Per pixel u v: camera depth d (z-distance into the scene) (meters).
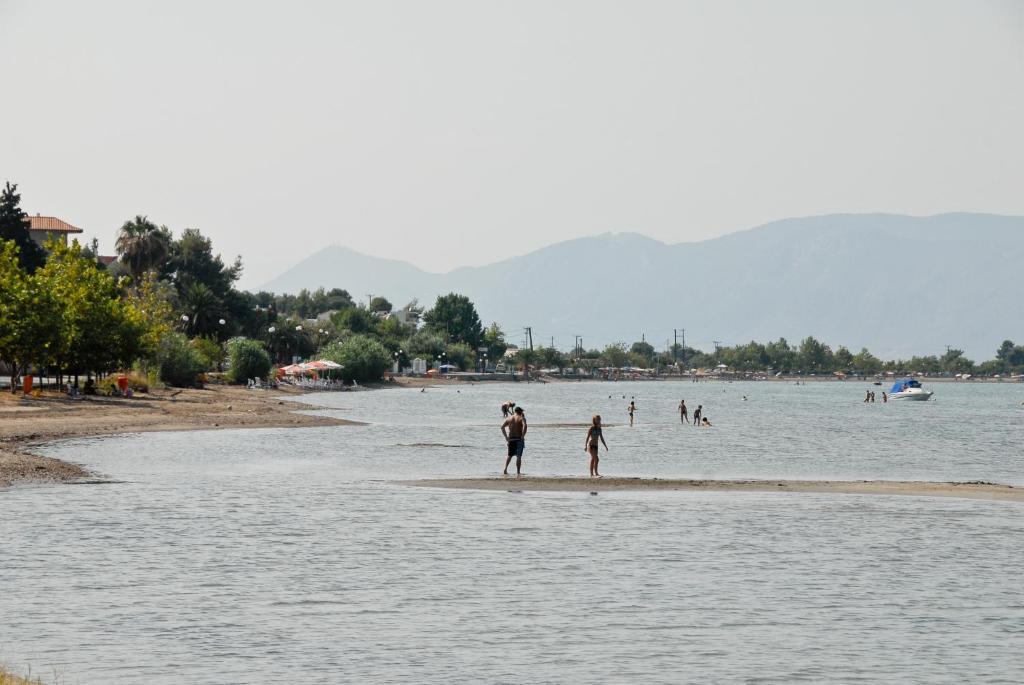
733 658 55.47
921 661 54.91
